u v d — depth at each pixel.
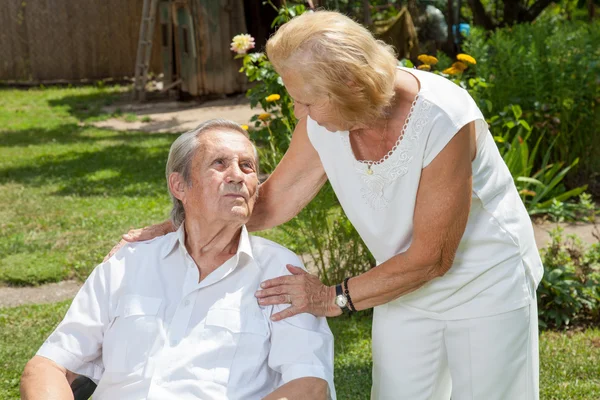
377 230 2.21
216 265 2.37
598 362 3.77
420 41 12.66
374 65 1.89
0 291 5.12
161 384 2.22
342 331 4.23
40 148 9.98
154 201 7.23
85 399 2.41
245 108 12.52
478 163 2.13
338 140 2.15
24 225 6.51
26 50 16.36
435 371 2.34
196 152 2.30
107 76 16.81
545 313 4.32
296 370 2.21
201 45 13.17
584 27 8.31
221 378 2.23
